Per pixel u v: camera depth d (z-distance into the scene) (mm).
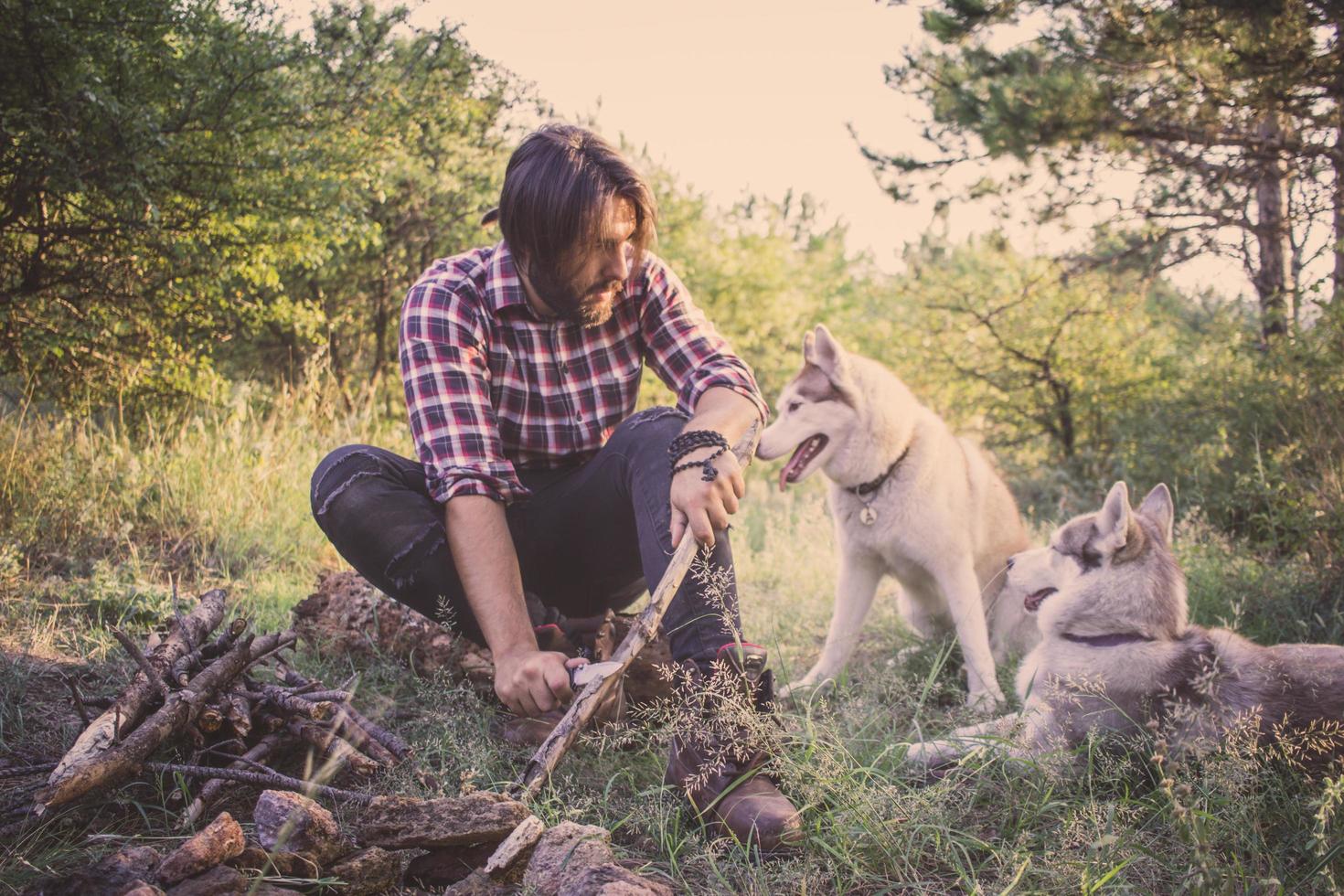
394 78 9703
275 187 7035
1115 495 3135
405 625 3160
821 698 3076
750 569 6164
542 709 2162
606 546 2799
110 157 6246
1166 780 1968
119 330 7207
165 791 2178
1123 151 9398
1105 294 13414
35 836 1934
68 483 4914
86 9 6133
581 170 2273
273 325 10328
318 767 2383
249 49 6914
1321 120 8359
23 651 3031
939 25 9773
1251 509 6379
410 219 12062
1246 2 7770
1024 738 2664
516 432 2758
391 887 1880
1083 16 8969
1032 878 1972
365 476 2598
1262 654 2932
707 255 22344
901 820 2113
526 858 1873
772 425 4398
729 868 2021
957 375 14477
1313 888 1940
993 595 4684
